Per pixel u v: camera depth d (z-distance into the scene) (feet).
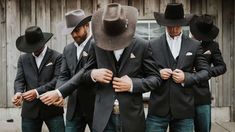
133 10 10.57
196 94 14.80
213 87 24.82
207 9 24.68
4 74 24.52
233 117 24.91
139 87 10.56
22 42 14.80
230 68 24.85
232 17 24.73
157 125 12.65
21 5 24.30
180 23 12.26
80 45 13.99
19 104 14.84
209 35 15.55
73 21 13.73
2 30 24.34
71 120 14.15
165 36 12.70
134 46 10.78
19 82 15.08
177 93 12.39
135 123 10.65
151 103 12.67
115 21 9.98
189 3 24.48
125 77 10.54
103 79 10.47
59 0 24.27
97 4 24.26
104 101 10.75
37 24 24.30
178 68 12.44
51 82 14.69
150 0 24.41
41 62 14.83
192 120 12.71
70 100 14.17
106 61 10.71
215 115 24.97
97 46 10.76
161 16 12.70
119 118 10.68
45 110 14.76
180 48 12.58
